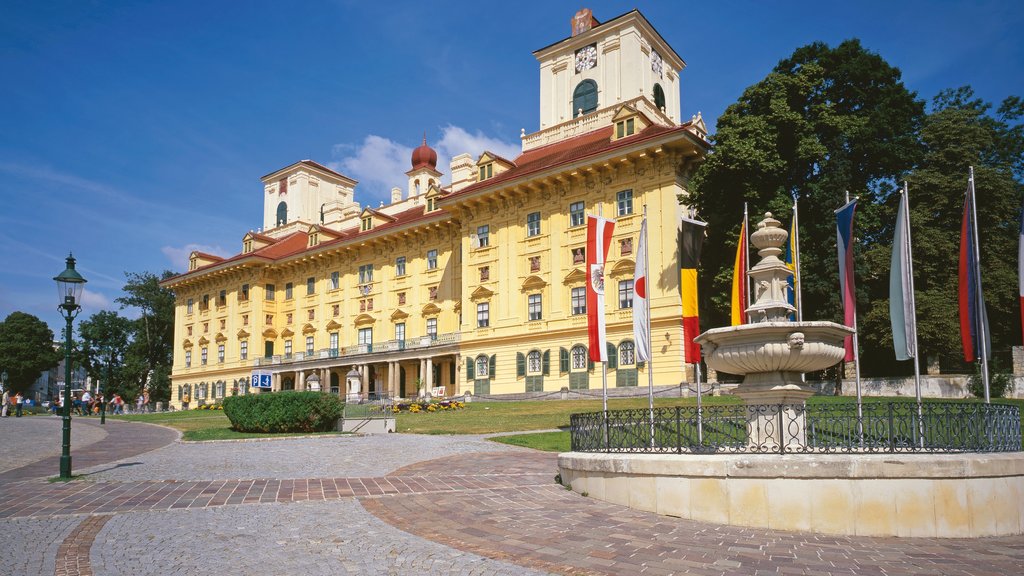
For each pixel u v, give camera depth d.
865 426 13.13
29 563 8.41
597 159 47.66
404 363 64.31
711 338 13.75
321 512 11.67
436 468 17.55
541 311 51.28
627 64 57.00
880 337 36.47
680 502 11.52
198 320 87.62
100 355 98.81
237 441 25.28
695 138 44.34
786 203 36.75
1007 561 9.03
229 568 8.25
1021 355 33.22
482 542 9.65
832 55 40.53
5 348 92.81
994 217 38.09
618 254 47.50
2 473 16.84
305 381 72.06
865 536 10.48
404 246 67.25
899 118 39.59
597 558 8.85
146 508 11.96
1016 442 12.30
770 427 13.45
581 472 13.51
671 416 13.05
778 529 10.80
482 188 54.22
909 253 17.14
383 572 8.14
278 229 90.06
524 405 42.12
